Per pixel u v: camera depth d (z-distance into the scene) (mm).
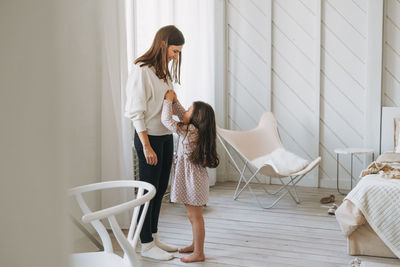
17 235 283
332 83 4391
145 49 3521
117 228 1165
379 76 4184
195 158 2320
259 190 4359
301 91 4500
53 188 286
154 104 2361
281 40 4527
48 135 282
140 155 2400
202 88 4367
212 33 4387
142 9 3459
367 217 2443
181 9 3990
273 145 3990
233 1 4645
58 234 292
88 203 2615
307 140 4527
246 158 3703
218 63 4715
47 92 279
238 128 4789
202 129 2322
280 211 3557
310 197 4059
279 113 4613
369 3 4141
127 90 2361
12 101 276
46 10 276
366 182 2574
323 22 4352
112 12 2682
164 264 2402
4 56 274
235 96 4758
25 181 281
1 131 276
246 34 4633
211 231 3025
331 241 2793
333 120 4430
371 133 4266
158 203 2561
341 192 4270
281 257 2514
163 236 2924
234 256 2531
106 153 2695
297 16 4438
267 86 4594
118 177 2791
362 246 2512
